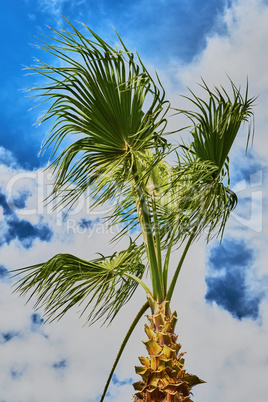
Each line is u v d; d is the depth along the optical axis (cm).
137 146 406
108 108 402
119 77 402
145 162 413
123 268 478
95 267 468
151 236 425
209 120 423
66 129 420
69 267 461
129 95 401
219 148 430
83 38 401
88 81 401
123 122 404
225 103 424
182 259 427
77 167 410
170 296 415
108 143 411
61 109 411
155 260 422
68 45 402
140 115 409
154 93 400
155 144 400
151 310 414
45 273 455
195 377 387
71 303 469
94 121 407
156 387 372
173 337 397
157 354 386
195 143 445
